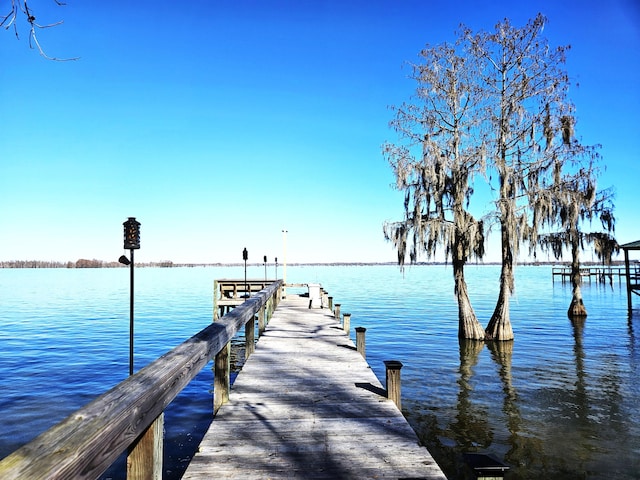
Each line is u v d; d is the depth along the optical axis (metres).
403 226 15.95
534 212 15.02
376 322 22.89
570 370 11.89
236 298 21.56
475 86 15.91
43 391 10.91
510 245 14.48
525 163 15.63
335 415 4.72
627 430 7.42
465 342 16.38
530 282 69.81
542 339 17.03
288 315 14.45
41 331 21.78
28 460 1.32
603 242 22.91
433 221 15.23
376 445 3.91
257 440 4.02
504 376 11.26
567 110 15.18
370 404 5.10
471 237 14.80
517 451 6.59
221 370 5.11
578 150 15.19
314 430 4.28
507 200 14.59
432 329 20.17
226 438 4.07
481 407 8.74
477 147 15.12
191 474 3.34
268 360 7.58
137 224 7.06
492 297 39.69
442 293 48.00
